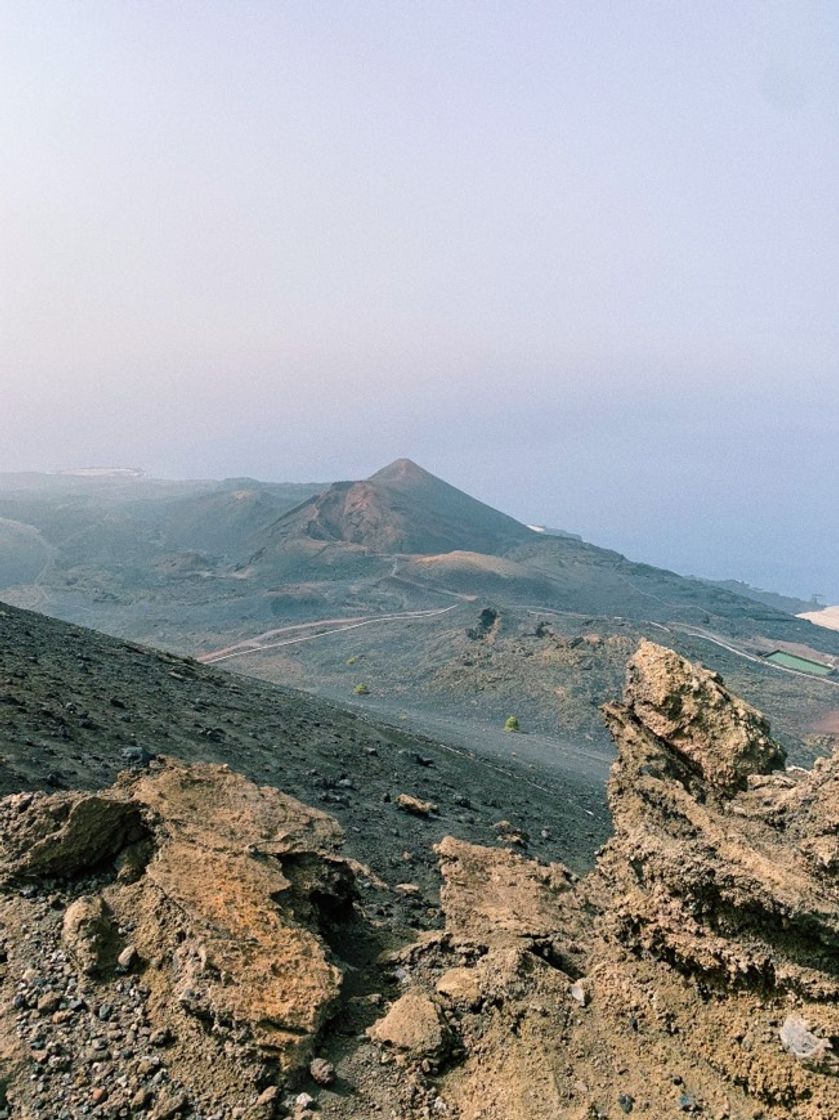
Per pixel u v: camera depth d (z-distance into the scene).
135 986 10.68
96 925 11.30
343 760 33.72
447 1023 10.98
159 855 12.36
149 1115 8.96
